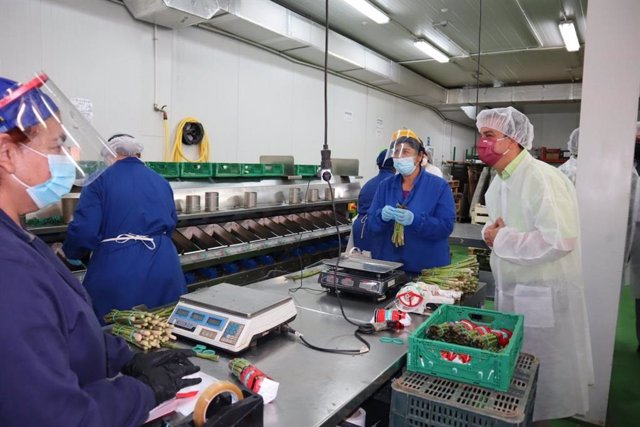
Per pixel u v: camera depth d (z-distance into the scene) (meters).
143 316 1.26
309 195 4.15
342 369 1.20
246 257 3.72
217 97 4.24
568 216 1.58
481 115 1.78
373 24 5.29
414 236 2.23
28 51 2.86
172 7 3.20
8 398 0.60
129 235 2.25
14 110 0.71
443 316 1.52
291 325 1.52
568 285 1.69
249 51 4.54
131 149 2.36
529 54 6.43
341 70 5.84
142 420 0.79
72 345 0.75
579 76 7.78
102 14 3.26
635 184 3.14
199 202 3.13
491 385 1.14
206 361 1.20
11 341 0.61
